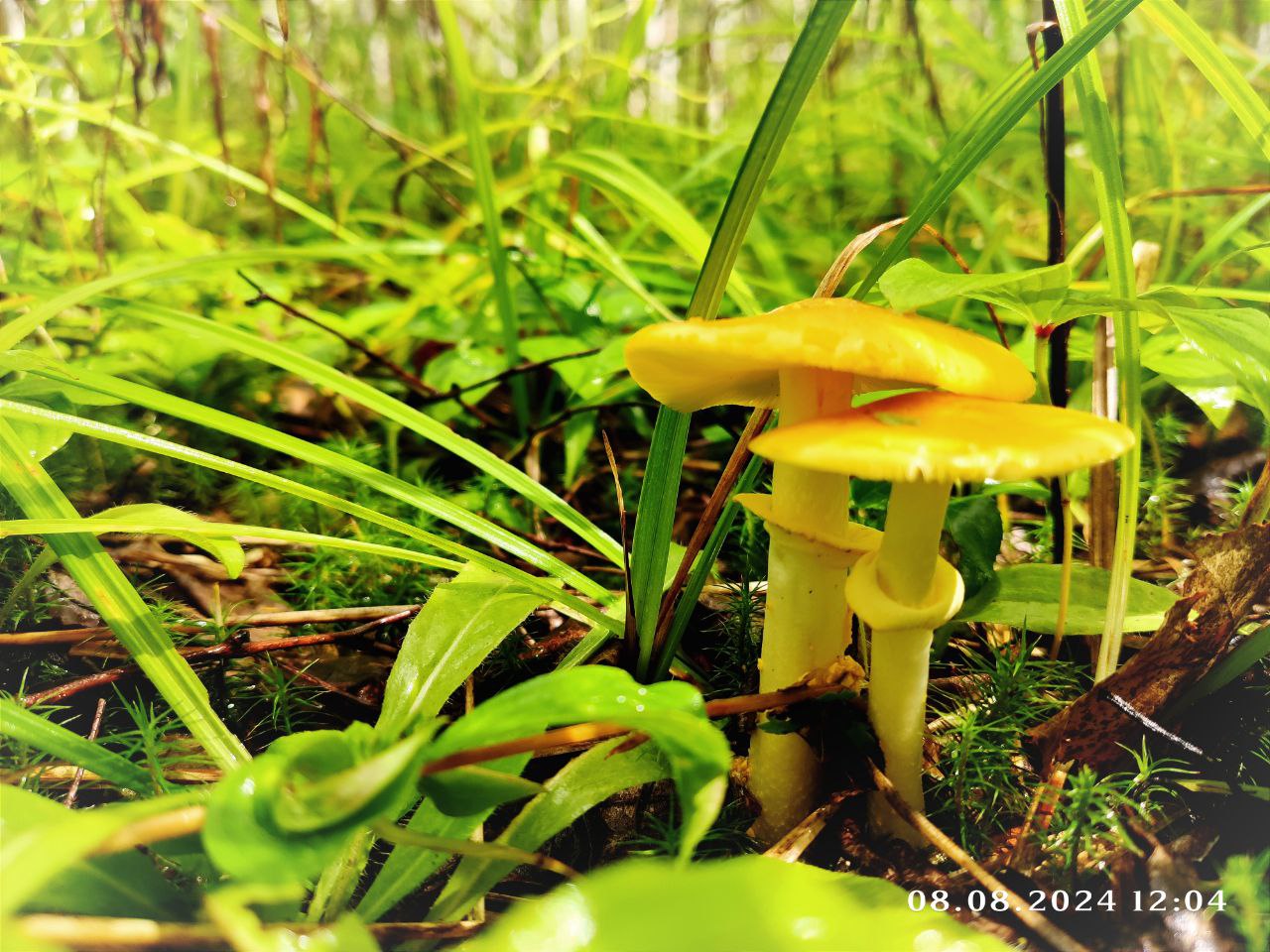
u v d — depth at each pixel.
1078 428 0.13
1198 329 0.15
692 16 0.59
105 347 0.33
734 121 0.51
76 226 0.37
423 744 0.10
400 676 0.17
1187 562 0.25
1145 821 0.16
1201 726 0.18
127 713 0.19
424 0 0.40
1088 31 0.15
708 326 0.14
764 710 0.16
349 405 0.36
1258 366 0.15
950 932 0.11
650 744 0.15
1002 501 0.27
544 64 0.41
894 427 0.13
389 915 0.15
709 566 0.18
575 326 0.36
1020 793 0.17
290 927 0.12
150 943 0.11
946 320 0.35
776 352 0.13
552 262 0.38
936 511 0.14
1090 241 0.26
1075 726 0.17
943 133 0.35
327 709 0.20
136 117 0.26
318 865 0.10
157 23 0.25
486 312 0.40
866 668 0.19
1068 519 0.18
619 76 0.38
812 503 0.15
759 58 0.48
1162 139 0.37
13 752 0.17
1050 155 0.21
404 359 0.40
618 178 0.28
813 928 0.10
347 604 0.24
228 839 0.10
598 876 0.10
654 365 0.15
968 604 0.19
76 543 0.16
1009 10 0.46
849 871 0.16
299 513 0.28
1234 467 0.30
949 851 0.14
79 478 0.28
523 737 0.13
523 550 0.19
